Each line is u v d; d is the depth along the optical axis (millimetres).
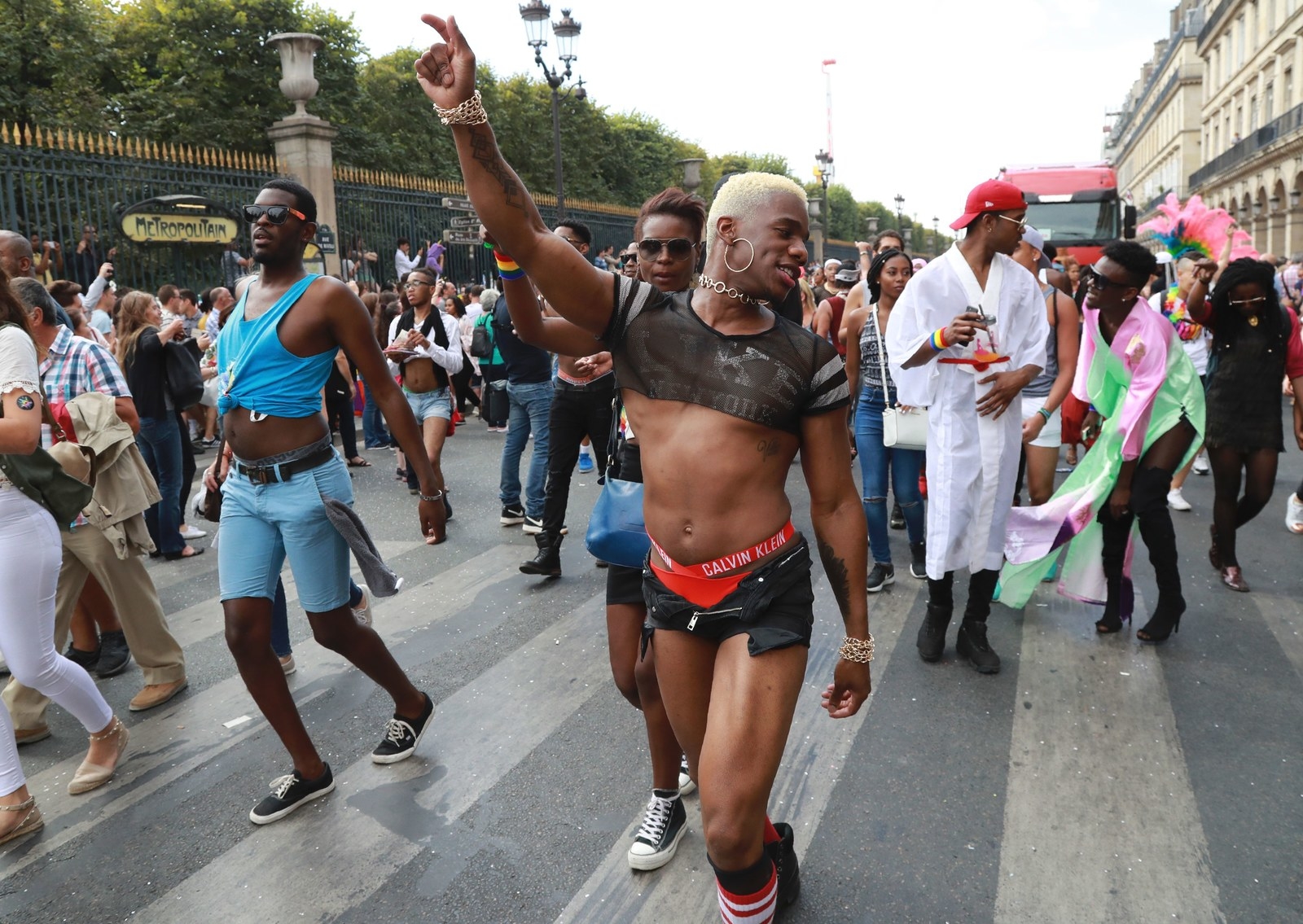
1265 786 3152
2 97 16594
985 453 3959
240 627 2980
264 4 22094
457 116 1831
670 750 2730
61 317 4434
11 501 2980
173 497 6035
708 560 2037
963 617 4418
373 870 2797
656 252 2975
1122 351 4227
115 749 3381
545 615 4902
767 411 1977
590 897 2656
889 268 4934
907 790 3174
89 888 2770
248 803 3191
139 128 20297
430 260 15219
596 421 5203
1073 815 3012
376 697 3953
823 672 4137
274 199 3016
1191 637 4461
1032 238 5730
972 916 2549
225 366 3033
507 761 3412
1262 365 4875
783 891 2551
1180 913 2547
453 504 7383
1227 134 51531
